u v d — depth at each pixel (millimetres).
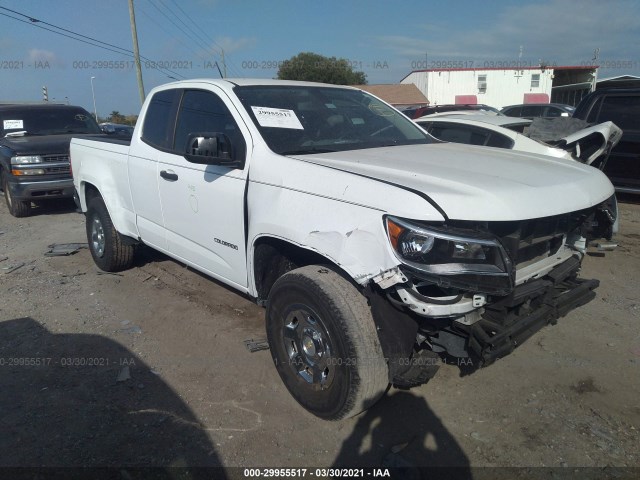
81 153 5531
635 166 7590
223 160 3359
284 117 3621
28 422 3035
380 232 2498
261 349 3803
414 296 2457
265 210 3131
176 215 4078
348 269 2598
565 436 2838
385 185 2607
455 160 3252
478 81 38781
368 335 2635
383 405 3146
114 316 4445
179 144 4082
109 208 5012
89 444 2842
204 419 3037
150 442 2852
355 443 2826
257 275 3375
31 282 5344
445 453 2738
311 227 2816
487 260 2439
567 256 3209
